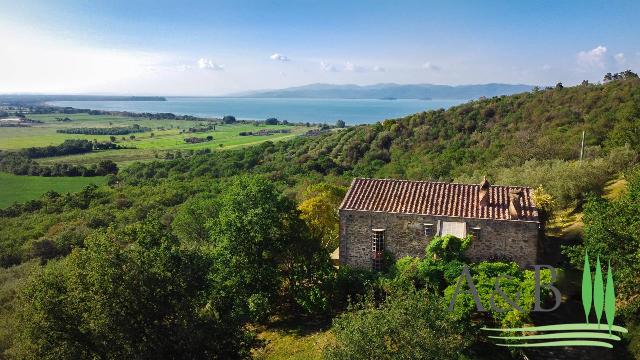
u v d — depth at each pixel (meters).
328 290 29.17
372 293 23.50
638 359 20.02
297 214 31.78
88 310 21.08
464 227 27.86
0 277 46.34
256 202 30.38
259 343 25.52
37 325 20.88
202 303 25.00
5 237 64.00
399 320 16.92
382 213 29.36
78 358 20.98
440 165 72.25
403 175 73.69
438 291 26.06
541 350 21.55
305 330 28.39
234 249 29.52
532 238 27.09
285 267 31.80
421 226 28.73
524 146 65.19
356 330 17.11
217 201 47.84
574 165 46.06
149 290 21.39
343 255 30.64
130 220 67.31
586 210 26.61
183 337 21.53
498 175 53.34
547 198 34.47
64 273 23.52
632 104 67.25
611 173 46.34
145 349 20.98
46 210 78.00
